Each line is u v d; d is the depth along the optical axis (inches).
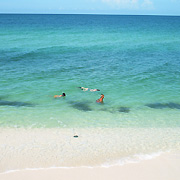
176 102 727.1
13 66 1087.6
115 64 1188.5
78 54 1408.7
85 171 384.2
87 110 653.9
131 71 1061.8
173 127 568.4
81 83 877.8
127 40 2071.9
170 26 4163.4
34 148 449.7
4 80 879.1
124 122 587.8
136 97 757.9
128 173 382.9
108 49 1606.8
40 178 362.9
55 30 2797.7
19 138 487.5
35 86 828.6
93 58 1314.0
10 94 745.0
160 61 1279.5
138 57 1374.3
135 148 462.0
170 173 386.9
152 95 778.2
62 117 603.5
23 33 2341.3
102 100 711.7
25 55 1323.8
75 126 557.0
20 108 648.4
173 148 465.1
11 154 425.7
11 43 1690.5
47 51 1456.7
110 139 497.4
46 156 423.8
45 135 506.0
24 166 392.5
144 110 665.0
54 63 1172.5
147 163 412.2
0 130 519.8
